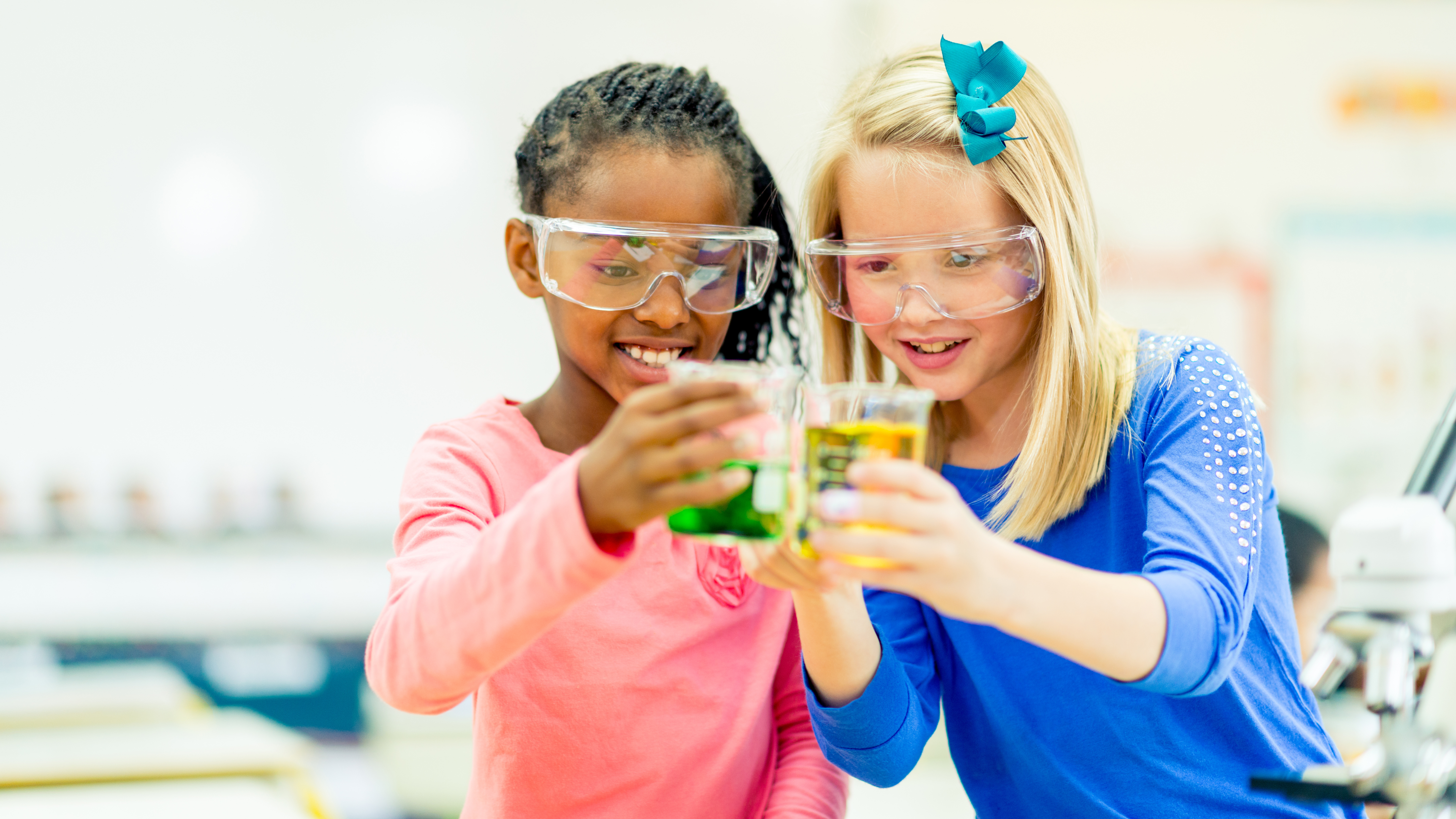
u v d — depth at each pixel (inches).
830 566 38.1
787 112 140.4
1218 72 147.2
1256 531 46.1
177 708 93.5
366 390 136.2
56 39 130.0
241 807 68.2
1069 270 49.6
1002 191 48.7
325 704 132.8
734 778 49.7
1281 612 49.6
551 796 48.4
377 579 135.5
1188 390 48.6
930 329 48.7
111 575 130.0
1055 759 49.9
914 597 52.9
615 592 49.7
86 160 130.7
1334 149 148.4
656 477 36.9
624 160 49.6
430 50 137.1
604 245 48.1
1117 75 146.3
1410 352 149.1
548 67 139.0
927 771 126.9
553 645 48.8
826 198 50.9
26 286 129.6
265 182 134.3
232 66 133.7
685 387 37.0
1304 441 148.0
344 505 135.5
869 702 46.8
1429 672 40.0
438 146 137.3
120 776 72.7
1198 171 147.0
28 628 127.3
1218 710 48.6
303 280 135.1
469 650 39.6
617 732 48.8
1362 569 38.3
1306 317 148.3
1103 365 50.1
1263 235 147.9
